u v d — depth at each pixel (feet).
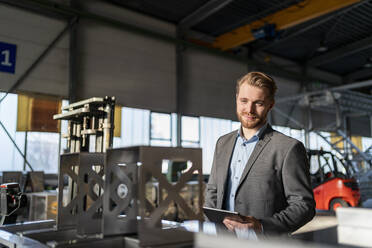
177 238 2.29
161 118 27.48
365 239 1.66
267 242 1.49
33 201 16.01
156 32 27.09
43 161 21.84
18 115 20.89
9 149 20.52
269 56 35.70
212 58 31.24
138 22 27.12
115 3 25.94
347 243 1.69
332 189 18.88
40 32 21.89
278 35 27.50
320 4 24.47
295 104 37.63
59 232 3.10
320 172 19.79
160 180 2.29
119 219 2.61
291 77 37.50
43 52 21.89
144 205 2.20
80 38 23.61
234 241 1.61
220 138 4.86
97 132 3.83
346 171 20.93
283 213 3.53
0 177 19.11
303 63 39.24
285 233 3.30
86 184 3.38
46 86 21.81
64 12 22.21
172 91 28.07
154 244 2.20
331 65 40.96
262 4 26.76
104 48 24.67
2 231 3.35
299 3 25.50
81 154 3.14
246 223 3.13
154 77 27.09
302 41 33.88
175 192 2.35
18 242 2.78
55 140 22.43
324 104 28.04
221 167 4.50
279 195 3.90
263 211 3.82
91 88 23.70
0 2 20.51
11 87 20.58
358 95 27.09
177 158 2.35
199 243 1.81
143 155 2.21
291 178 3.76
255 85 4.06
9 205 6.73
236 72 32.86
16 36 20.97
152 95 26.78
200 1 25.94
